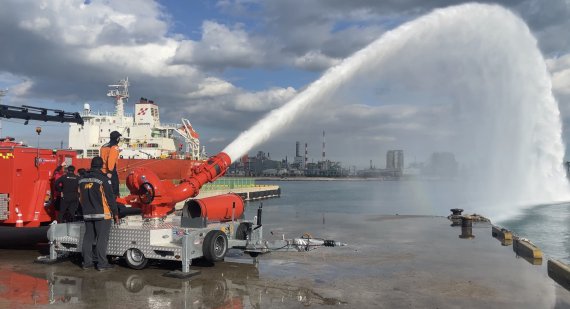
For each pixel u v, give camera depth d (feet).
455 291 19.79
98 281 21.61
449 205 103.91
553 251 45.16
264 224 45.88
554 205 96.78
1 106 34.30
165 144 180.55
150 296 19.03
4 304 17.78
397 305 17.74
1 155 29.32
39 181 30.50
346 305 17.74
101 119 172.76
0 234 35.68
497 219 73.72
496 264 25.63
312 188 415.85
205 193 122.62
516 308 17.31
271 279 22.00
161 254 23.16
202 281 21.61
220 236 24.99
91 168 24.04
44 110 37.60
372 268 24.50
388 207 119.75
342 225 44.83
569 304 17.83
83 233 25.46
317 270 24.07
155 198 26.18
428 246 32.14
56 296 18.98
